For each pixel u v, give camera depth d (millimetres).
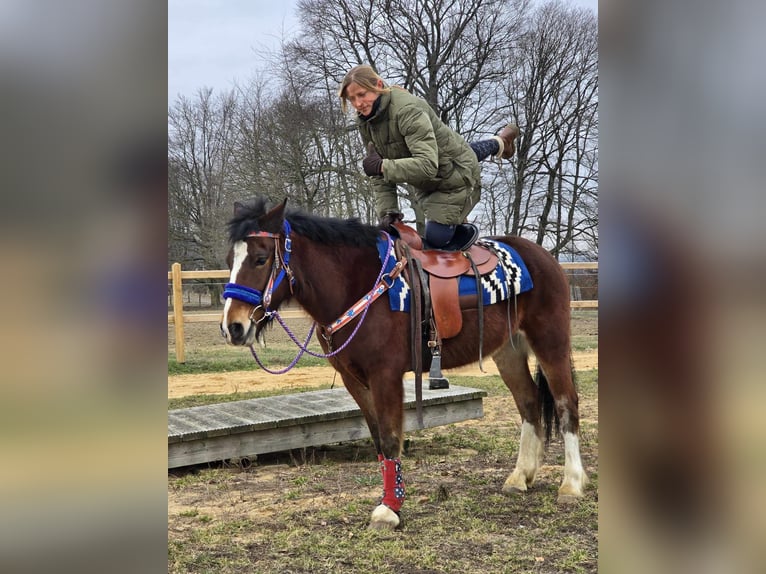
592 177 18859
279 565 2934
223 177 17328
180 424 4781
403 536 3254
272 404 5480
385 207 3865
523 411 4180
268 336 13484
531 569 2840
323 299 3359
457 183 3768
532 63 18594
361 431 5117
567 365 3977
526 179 19750
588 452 5008
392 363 3373
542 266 4020
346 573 2832
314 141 17500
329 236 3400
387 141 3604
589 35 18484
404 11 17969
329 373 9750
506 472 4504
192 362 10383
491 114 18906
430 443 5398
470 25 18391
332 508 3773
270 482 4414
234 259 3127
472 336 3727
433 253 3748
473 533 3285
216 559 3014
